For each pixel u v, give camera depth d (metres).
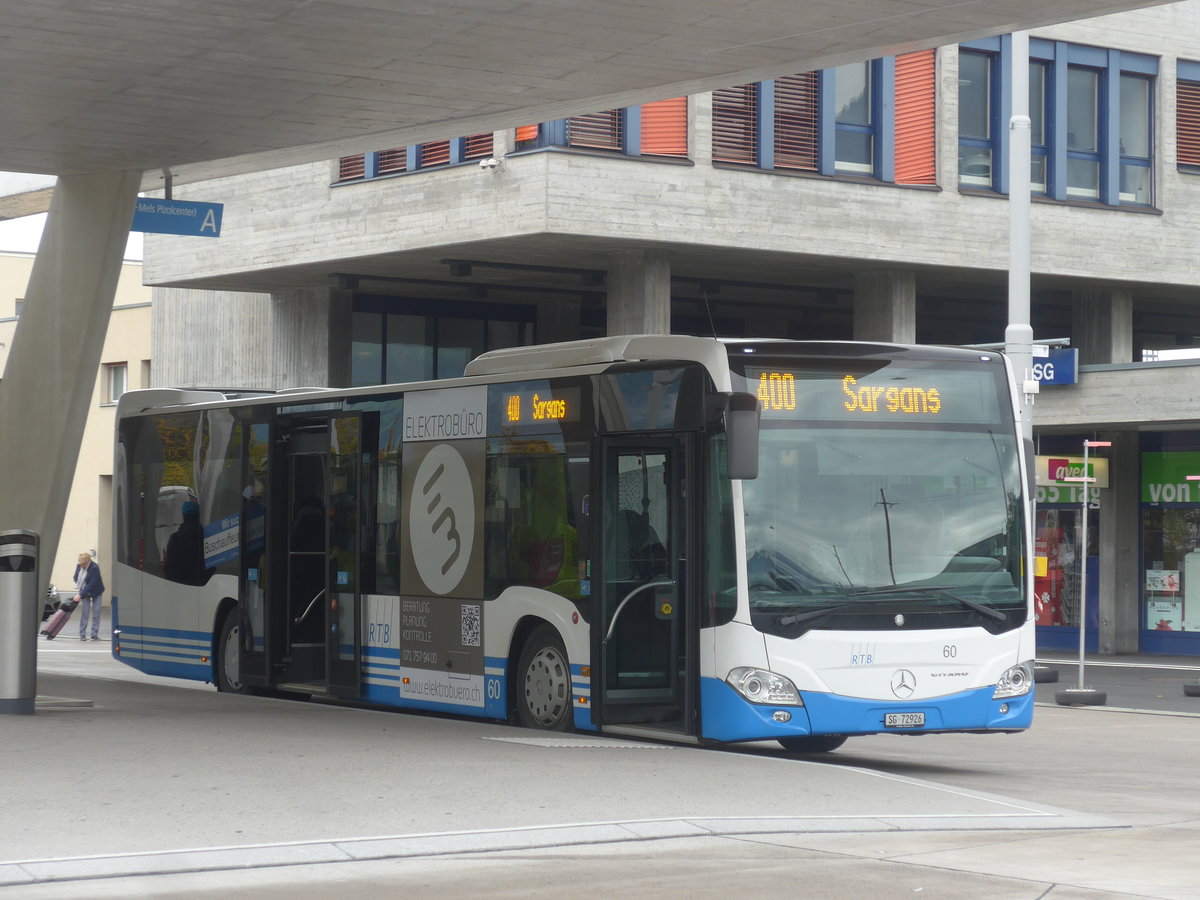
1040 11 15.35
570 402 15.30
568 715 15.24
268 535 19.58
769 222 31.05
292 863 9.00
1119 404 31.41
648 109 30.36
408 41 16.08
